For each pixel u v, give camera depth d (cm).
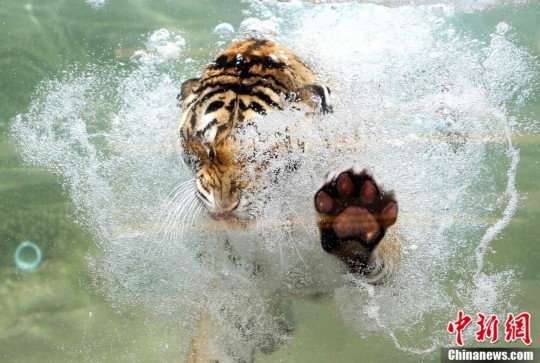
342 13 364
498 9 370
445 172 335
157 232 335
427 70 346
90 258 342
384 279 320
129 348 327
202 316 330
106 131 353
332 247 307
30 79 368
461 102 344
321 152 316
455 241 332
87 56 372
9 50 377
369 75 337
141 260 337
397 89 339
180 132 324
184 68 360
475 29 362
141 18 381
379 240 304
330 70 333
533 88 351
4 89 368
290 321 330
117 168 347
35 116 362
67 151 355
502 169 341
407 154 328
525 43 360
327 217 302
